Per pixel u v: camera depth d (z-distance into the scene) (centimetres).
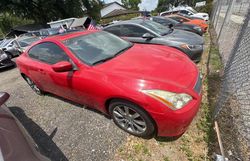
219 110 248
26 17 2738
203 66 480
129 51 291
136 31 518
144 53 279
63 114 321
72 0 2709
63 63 242
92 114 302
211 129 244
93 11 3147
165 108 190
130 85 206
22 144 150
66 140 261
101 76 230
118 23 565
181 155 212
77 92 271
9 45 966
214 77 400
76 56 263
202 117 268
